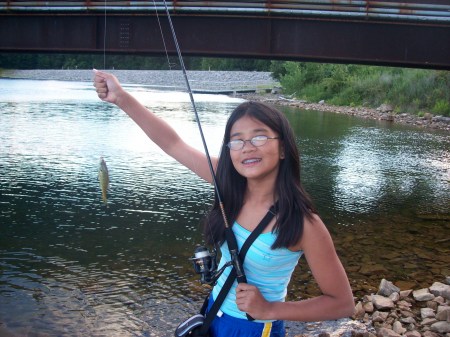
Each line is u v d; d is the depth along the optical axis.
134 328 4.98
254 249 2.20
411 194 11.07
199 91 44.66
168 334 4.90
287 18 11.78
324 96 37.56
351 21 11.59
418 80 30.17
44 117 20.86
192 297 5.70
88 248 7.10
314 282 6.12
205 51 12.26
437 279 6.37
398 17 11.34
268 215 2.21
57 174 11.37
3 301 5.41
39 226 7.98
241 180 2.36
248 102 2.35
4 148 14.06
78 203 9.30
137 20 12.30
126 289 5.83
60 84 46.16
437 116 26.23
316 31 11.88
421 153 16.45
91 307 5.37
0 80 50.38
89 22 12.50
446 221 9.11
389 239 7.98
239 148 2.24
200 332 2.35
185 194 10.14
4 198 9.46
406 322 5.20
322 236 2.16
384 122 25.98
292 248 2.18
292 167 2.25
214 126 20.03
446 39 11.48
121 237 7.61
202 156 2.77
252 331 2.27
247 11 11.74
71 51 12.73
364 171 13.30
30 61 67.06
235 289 2.25
